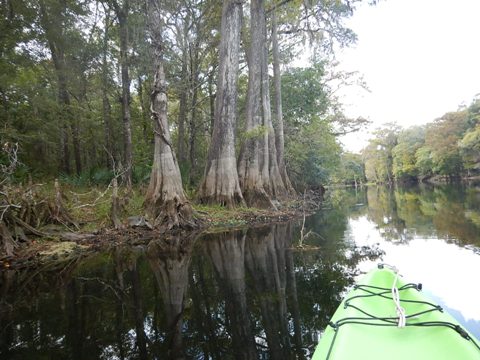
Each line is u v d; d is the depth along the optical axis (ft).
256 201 47.37
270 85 76.23
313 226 39.37
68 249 25.90
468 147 145.28
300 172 90.02
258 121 50.67
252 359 10.88
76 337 12.74
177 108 86.94
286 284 18.51
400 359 8.19
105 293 17.76
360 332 9.34
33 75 50.70
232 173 42.91
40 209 28.12
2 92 46.14
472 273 18.07
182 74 61.52
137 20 50.55
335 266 21.59
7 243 23.61
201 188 43.70
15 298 17.29
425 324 9.33
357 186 232.32
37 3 48.57
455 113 162.91
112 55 59.98
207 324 13.78
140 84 68.08
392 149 225.35
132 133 70.28
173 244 29.17
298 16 67.00
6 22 44.78
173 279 19.98
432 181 194.59
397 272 14.07
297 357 10.94
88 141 72.74
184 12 62.28
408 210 52.85
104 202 35.27
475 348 7.87
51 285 19.25
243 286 18.43
